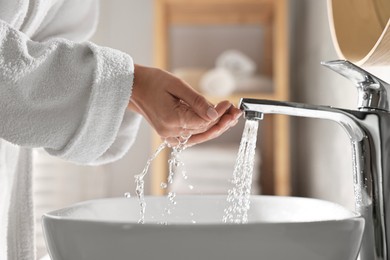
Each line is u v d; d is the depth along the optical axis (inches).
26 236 40.1
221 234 22.9
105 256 24.2
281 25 90.8
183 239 23.0
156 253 23.5
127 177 104.3
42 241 84.4
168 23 100.3
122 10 106.0
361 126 28.0
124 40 106.0
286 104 27.5
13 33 29.2
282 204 34.4
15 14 35.2
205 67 106.4
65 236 24.7
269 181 100.0
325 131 72.8
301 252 24.0
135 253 23.7
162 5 91.0
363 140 28.0
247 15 99.1
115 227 23.5
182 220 35.3
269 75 103.7
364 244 28.1
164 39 91.4
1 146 36.9
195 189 87.8
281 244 23.5
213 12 97.3
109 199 33.9
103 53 30.0
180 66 106.7
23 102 29.4
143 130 104.6
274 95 92.0
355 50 33.4
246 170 29.8
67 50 29.8
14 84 28.8
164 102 30.3
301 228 23.5
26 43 29.9
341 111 27.8
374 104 28.4
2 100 29.2
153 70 30.9
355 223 24.9
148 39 105.8
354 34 33.6
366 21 33.7
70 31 43.2
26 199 40.1
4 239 38.8
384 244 27.7
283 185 90.6
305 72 90.4
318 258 24.4
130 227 23.3
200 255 23.3
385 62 31.3
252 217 35.0
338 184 64.1
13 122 29.7
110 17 106.0
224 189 87.4
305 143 91.4
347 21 33.6
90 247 24.2
